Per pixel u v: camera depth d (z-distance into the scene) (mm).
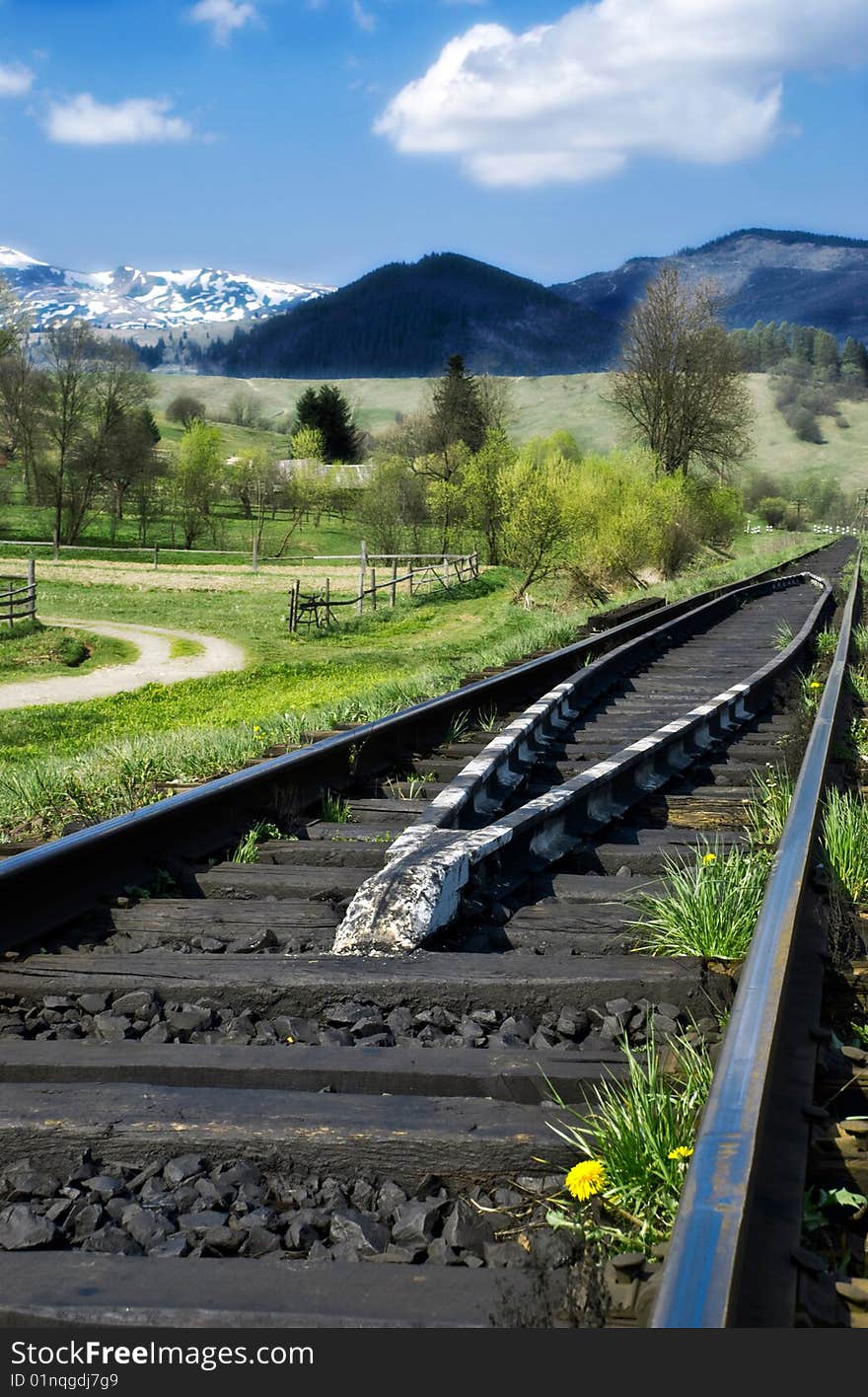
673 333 63062
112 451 90312
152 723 18875
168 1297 2258
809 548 53812
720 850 5355
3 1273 2365
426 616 42656
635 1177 2635
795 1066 3062
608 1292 2209
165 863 5219
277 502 124750
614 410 66938
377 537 78562
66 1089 3074
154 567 66562
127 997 3732
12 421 101125
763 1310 2145
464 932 4395
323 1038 3490
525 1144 2740
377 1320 2170
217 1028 3625
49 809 7172
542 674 11789
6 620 39875
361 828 6023
